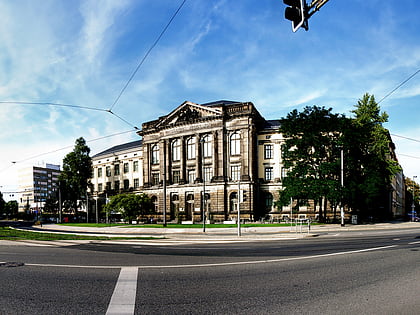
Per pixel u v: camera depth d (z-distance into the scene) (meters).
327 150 42.47
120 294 6.63
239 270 9.01
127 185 73.44
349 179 41.44
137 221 53.44
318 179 39.19
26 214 91.38
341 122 41.00
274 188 54.53
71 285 7.37
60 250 14.31
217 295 6.54
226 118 54.28
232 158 53.97
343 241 17.55
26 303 6.06
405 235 21.45
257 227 33.44
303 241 18.20
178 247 15.55
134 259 11.26
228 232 28.19
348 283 7.46
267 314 5.43
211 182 53.84
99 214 74.94
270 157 55.81
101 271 8.95
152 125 63.91
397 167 48.41
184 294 6.62
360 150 42.62
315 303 6.00
